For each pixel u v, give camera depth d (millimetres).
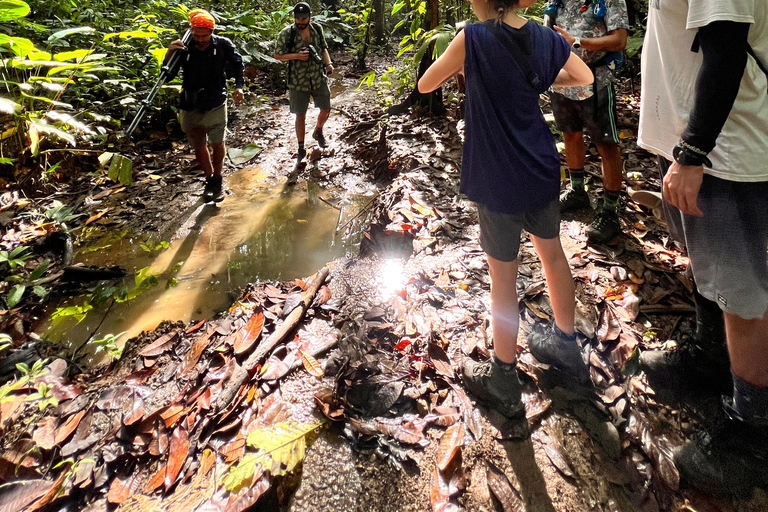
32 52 3152
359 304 2217
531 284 2234
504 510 1363
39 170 3680
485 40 1228
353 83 7234
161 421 1686
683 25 1226
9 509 1432
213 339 2100
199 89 3389
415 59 3779
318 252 2971
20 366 1942
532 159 1324
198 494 1422
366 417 1640
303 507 1396
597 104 2293
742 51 1019
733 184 1215
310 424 1612
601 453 1501
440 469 1463
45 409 1774
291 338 2037
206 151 3641
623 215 2775
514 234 1418
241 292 2584
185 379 1891
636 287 2178
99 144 4203
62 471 1550
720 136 1178
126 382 1911
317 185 3883
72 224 3344
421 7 4645
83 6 5617
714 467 1379
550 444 1528
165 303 2525
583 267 2350
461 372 1752
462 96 4492
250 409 1698
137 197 3689
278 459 1488
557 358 1726
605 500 1382
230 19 6938
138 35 3646
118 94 4754
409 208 3039
